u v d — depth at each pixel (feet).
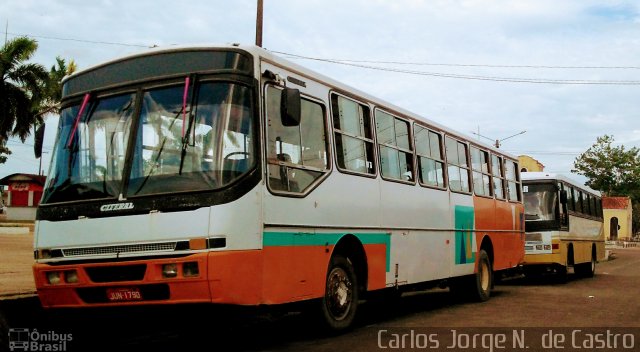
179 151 22.12
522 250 52.75
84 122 24.03
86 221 22.43
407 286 33.78
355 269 29.63
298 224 24.48
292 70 25.50
